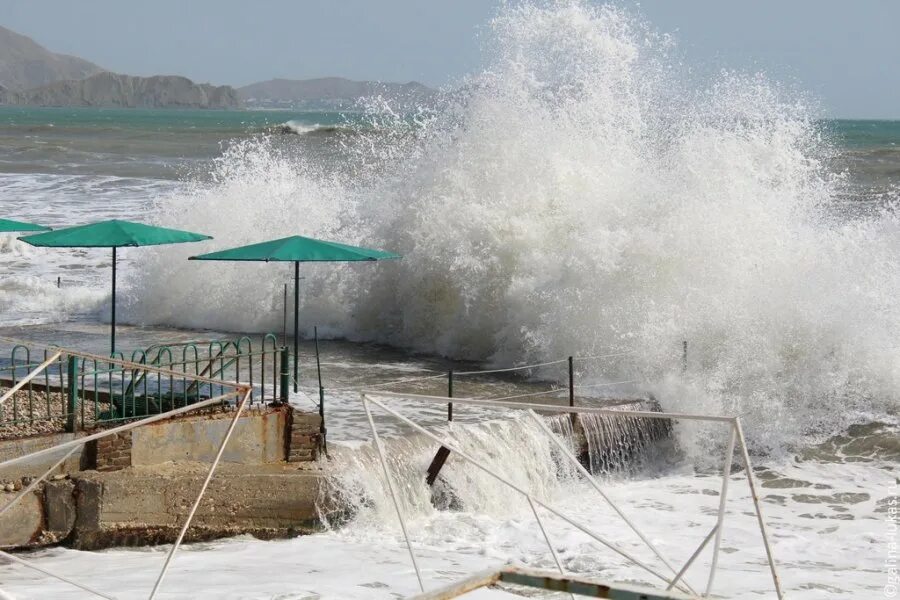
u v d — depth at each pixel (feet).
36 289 133.59
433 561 59.11
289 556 59.31
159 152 443.32
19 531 59.16
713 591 55.67
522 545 62.64
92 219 185.16
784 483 76.64
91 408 67.41
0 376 82.69
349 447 67.77
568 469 75.77
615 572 58.29
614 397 86.84
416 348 109.40
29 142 504.43
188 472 61.93
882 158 375.66
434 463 67.67
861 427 85.51
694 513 70.03
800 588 56.13
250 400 66.59
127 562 57.77
